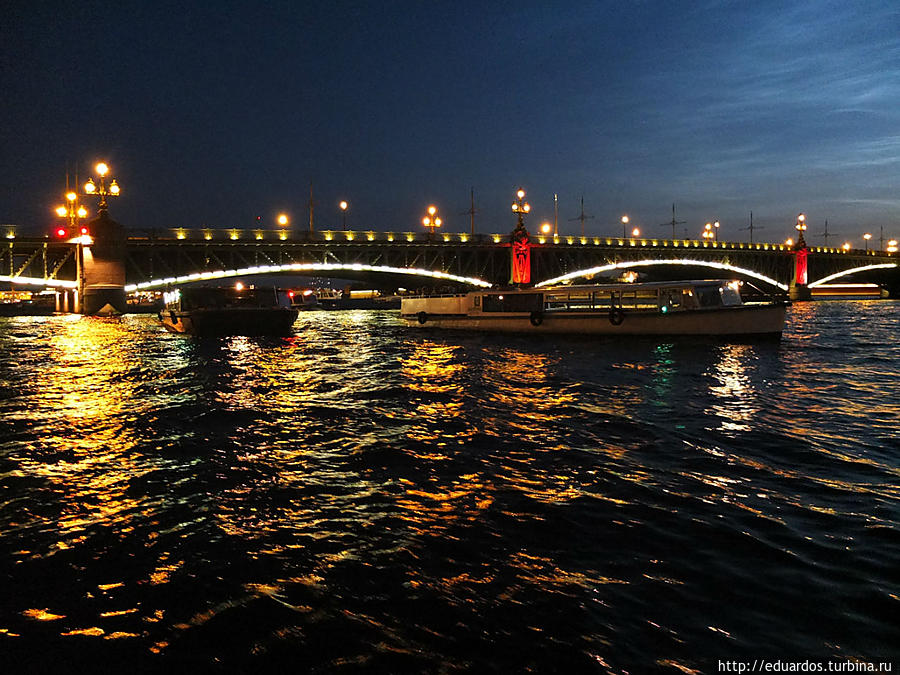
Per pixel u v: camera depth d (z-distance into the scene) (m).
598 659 4.23
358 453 9.60
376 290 150.62
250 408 13.71
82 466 9.01
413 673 4.12
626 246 110.12
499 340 33.19
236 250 84.00
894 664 4.14
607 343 30.73
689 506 7.02
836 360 22.83
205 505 7.30
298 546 6.10
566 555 5.79
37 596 5.18
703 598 4.98
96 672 4.18
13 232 76.19
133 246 79.50
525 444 10.04
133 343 33.84
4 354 28.27
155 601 5.09
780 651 4.29
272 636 4.57
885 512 6.76
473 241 99.38
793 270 135.38
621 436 10.52
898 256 156.75
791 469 8.45
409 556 5.83
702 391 15.52
